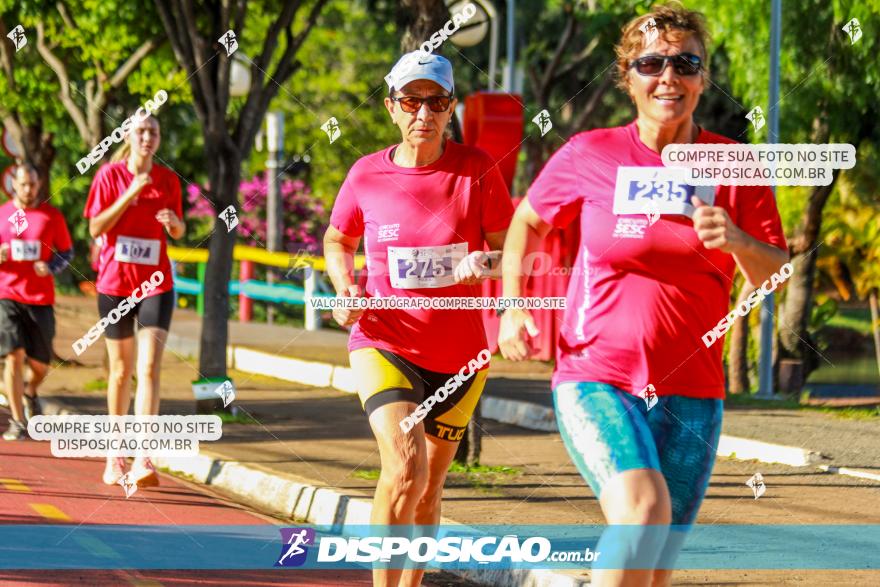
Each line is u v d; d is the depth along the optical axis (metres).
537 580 8.38
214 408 16.84
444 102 7.20
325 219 35.41
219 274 17.02
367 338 7.25
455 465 12.84
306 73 44.16
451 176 7.29
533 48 43.03
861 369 28.25
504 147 20.89
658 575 5.93
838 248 25.52
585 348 5.82
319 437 15.37
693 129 5.91
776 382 23.02
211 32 17.44
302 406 18.75
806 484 12.23
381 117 45.47
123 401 11.83
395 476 6.84
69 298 41.69
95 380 20.22
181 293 37.97
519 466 13.18
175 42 17.33
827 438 14.63
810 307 23.41
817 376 26.80
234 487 12.34
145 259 11.51
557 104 43.03
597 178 5.86
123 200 11.12
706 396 5.82
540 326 23.77
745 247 5.47
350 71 46.12
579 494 11.52
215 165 17.23
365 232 7.36
